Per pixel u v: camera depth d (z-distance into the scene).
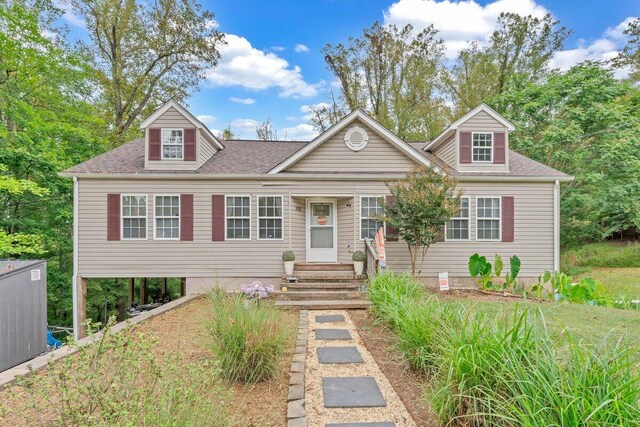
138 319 6.09
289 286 8.77
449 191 8.95
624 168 13.84
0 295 6.98
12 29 11.54
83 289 9.70
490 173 10.37
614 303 8.19
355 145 10.46
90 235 9.62
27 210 12.27
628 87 14.84
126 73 16.66
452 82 20.86
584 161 14.78
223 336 3.71
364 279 9.05
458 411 2.57
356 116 10.38
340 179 10.19
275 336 3.80
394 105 20.02
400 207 8.79
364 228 10.28
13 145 11.37
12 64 11.69
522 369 2.25
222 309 4.24
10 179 9.47
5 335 7.05
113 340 2.55
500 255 10.27
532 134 16.16
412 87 19.83
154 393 2.81
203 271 9.89
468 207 10.28
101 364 2.32
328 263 10.05
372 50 19.94
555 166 15.40
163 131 10.17
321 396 3.31
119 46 16.39
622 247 17.19
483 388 2.41
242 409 3.06
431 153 12.33
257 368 3.57
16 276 7.34
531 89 16.19
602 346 2.53
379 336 5.14
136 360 2.40
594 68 14.72
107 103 17.05
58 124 12.59
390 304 5.22
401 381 3.60
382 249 8.49
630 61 18.72
